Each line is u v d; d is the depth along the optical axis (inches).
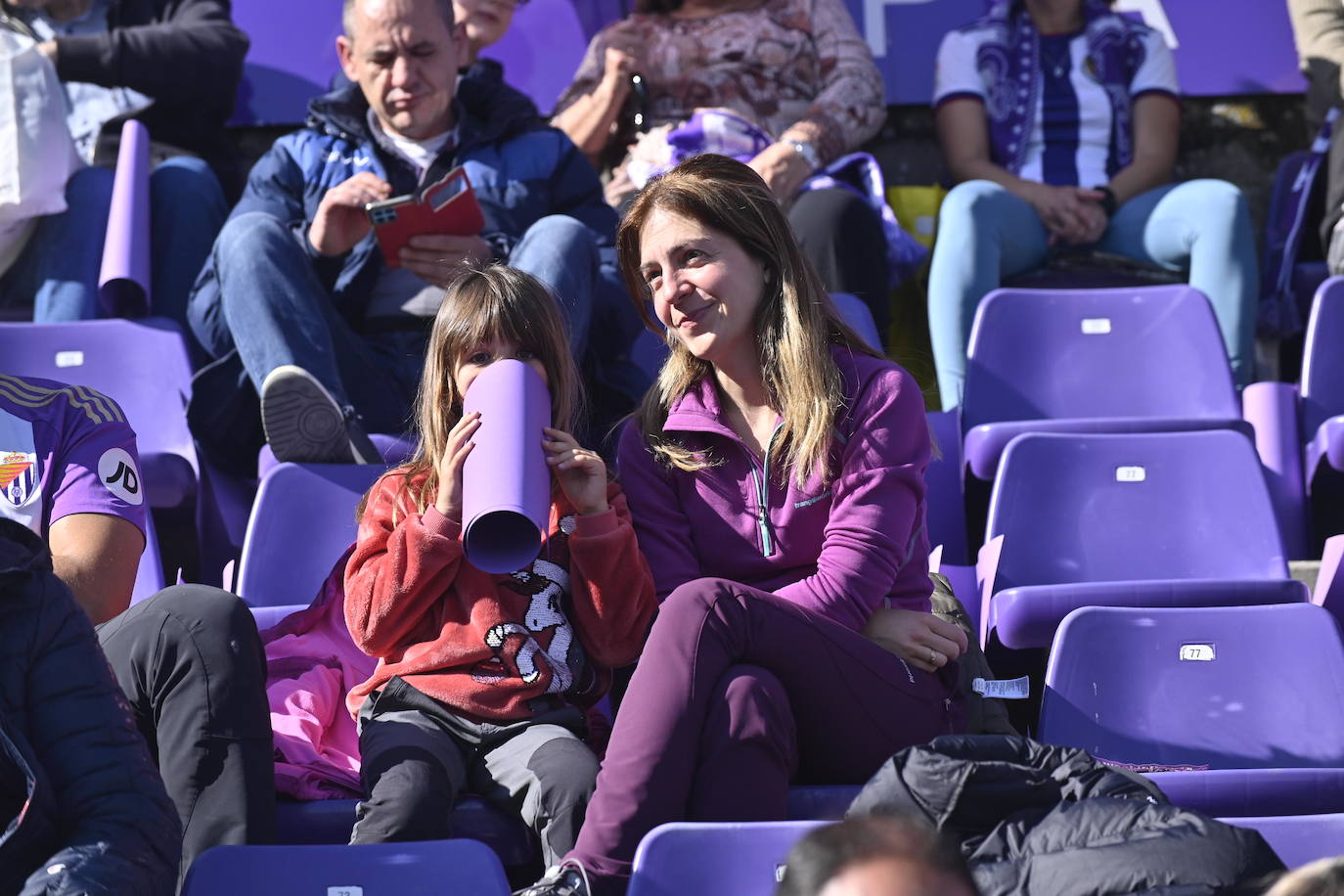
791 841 254.7
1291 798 301.3
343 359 488.4
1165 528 438.6
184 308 576.4
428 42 521.3
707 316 342.6
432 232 462.6
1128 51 681.0
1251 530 434.9
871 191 623.2
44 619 251.4
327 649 359.9
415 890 257.6
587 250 487.5
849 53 649.0
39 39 652.7
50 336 520.7
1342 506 529.3
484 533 309.1
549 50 726.5
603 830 276.8
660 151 621.6
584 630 333.1
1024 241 616.1
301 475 414.6
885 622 327.3
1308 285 655.1
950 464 505.0
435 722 320.2
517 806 309.6
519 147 539.5
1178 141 701.9
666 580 343.6
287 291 469.4
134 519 334.3
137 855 237.6
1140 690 355.3
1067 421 477.4
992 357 525.3
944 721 323.6
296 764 326.6
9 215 570.3
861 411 340.2
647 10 668.7
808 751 313.3
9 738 237.1
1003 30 682.8
